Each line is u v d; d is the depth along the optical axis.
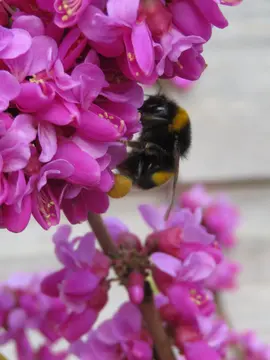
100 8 0.14
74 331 0.18
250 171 0.36
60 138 0.15
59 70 0.14
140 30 0.14
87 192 0.15
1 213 0.14
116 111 0.15
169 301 0.18
